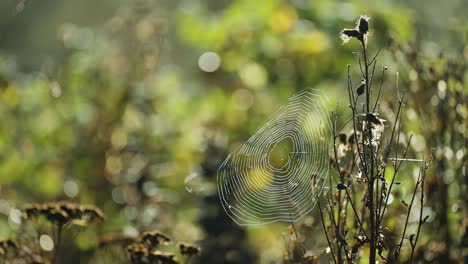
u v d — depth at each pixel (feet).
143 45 33.94
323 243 16.58
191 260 24.12
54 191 29.58
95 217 17.15
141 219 26.71
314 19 33.63
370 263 13.50
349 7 32.81
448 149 18.47
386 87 21.84
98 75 32.58
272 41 34.04
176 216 27.20
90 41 34.04
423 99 19.04
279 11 34.68
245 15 35.37
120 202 28.37
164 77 35.53
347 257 13.84
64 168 30.45
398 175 18.31
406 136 18.21
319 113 17.28
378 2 30.22
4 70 31.32
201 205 25.77
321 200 16.62
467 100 18.72
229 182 17.74
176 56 47.96
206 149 28.73
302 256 15.72
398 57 20.57
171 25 40.04
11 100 30.60
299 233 16.57
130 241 20.63
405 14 29.45
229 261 24.35
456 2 34.58
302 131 17.15
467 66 20.47
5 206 26.91
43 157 30.35
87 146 30.96
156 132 31.89
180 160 30.68
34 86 31.78
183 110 34.37
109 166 30.53
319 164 16.60
